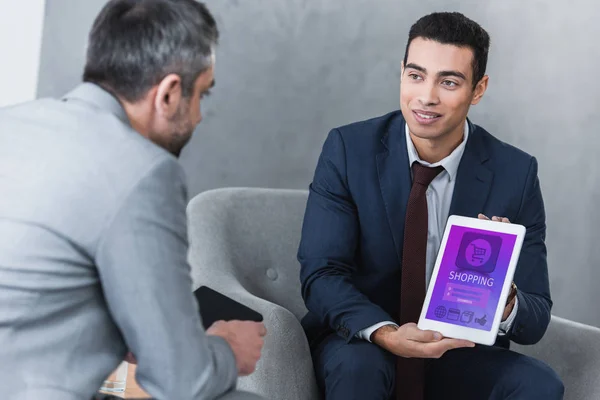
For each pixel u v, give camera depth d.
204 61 1.78
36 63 3.44
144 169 1.64
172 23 1.73
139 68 1.73
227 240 2.95
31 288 1.60
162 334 1.61
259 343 1.92
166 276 1.63
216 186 3.61
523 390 2.48
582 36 3.79
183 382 1.63
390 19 3.65
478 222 2.47
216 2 3.52
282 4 3.58
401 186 2.71
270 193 3.11
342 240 2.70
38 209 1.61
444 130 2.60
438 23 2.56
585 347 2.77
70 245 1.61
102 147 1.65
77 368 1.65
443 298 2.45
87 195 1.62
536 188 2.79
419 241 2.65
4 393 1.58
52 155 1.65
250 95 3.59
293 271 3.07
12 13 3.41
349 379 2.43
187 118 1.80
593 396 2.66
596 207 3.85
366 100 3.68
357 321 2.51
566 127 3.82
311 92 3.64
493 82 3.77
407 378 2.54
